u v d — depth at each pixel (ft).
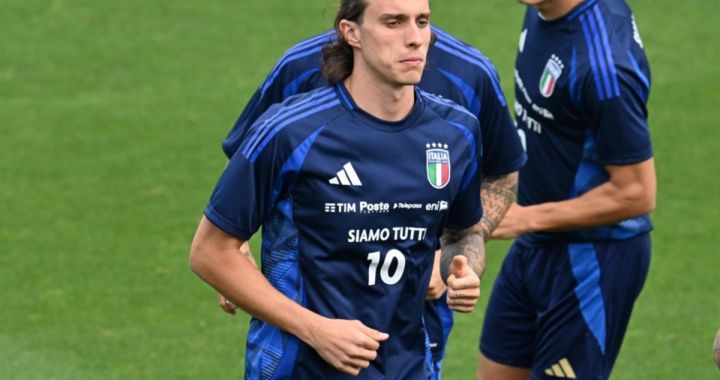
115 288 98.37
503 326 75.10
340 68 51.60
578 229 69.51
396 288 52.60
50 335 90.48
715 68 145.89
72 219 110.63
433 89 59.93
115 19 159.63
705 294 98.02
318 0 165.68
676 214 112.37
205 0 165.27
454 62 60.39
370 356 50.98
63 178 118.83
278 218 51.93
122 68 145.89
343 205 51.08
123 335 90.89
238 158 50.93
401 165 51.62
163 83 141.79
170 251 104.83
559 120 69.21
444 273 58.03
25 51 150.30
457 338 91.45
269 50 150.71
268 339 53.26
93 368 85.76
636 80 67.15
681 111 134.82
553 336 71.92
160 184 117.60
